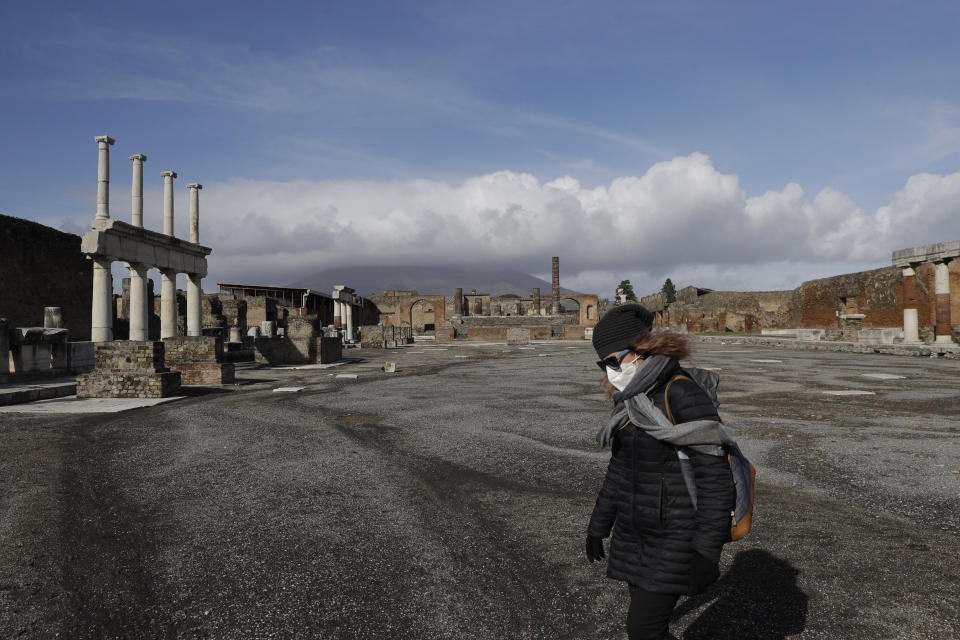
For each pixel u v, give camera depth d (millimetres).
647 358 2004
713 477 1776
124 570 3475
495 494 4996
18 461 6430
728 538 1806
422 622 2787
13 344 14938
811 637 2572
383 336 39344
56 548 3838
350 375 17844
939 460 5930
